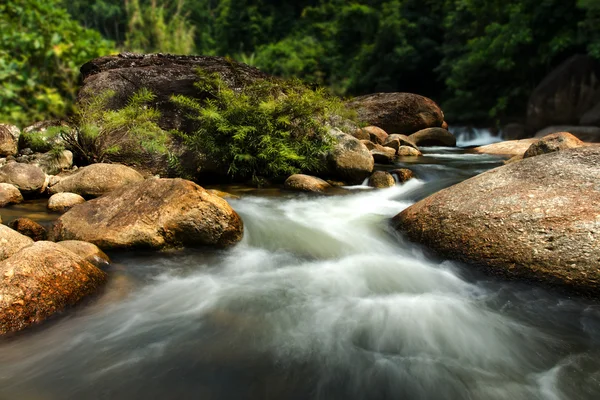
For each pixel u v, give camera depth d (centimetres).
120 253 336
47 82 658
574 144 498
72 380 200
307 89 635
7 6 616
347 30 2528
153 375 206
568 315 263
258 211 455
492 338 247
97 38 783
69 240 319
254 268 337
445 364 224
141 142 541
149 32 1334
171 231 344
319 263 350
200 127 582
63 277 252
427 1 2127
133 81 629
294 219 441
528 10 1359
